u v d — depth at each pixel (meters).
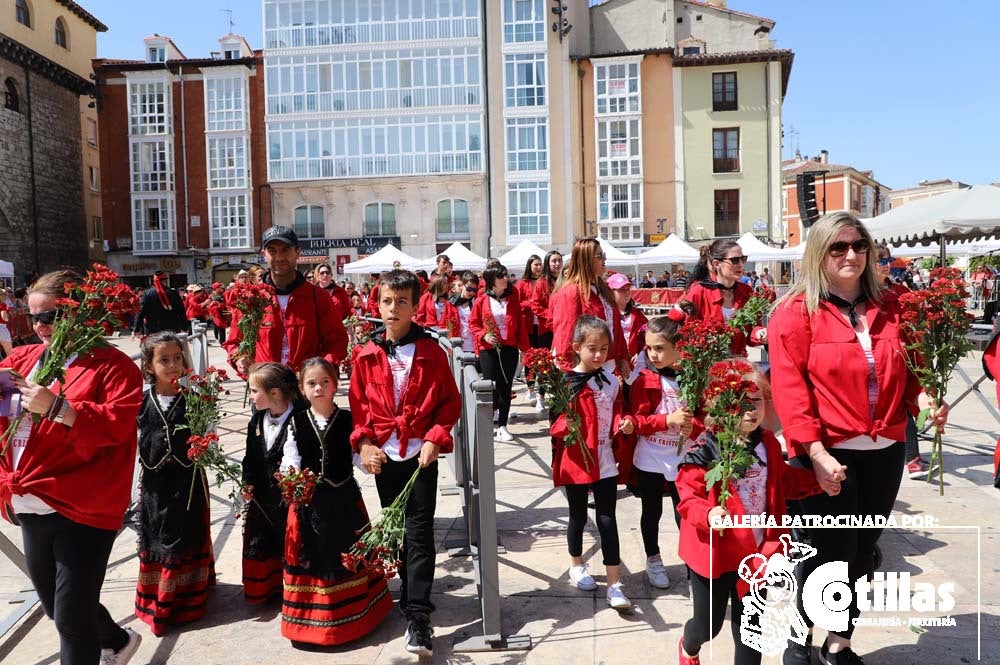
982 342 11.77
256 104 34.12
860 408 2.66
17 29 30.08
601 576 3.99
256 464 3.64
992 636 3.20
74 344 2.58
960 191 9.95
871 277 2.78
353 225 33.75
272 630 3.48
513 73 32.91
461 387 4.67
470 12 32.72
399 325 3.42
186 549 3.52
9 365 2.80
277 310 4.57
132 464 2.84
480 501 3.28
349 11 33.00
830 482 2.60
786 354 2.77
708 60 32.81
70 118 34.06
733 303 5.00
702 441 2.75
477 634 3.36
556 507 5.14
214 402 3.56
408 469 3.38
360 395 3.46
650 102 33.53
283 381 3.55
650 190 33.69
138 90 34.09
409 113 33.00
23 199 30.38
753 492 2.71
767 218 33.12
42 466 2.59
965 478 5.47
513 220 33.09
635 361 5.24
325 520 3.30
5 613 3.76
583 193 33.84
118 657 3.05
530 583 3.91
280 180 33.50
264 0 33.19
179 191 34.50
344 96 33.22
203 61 33.75
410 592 3.24
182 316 8.98
